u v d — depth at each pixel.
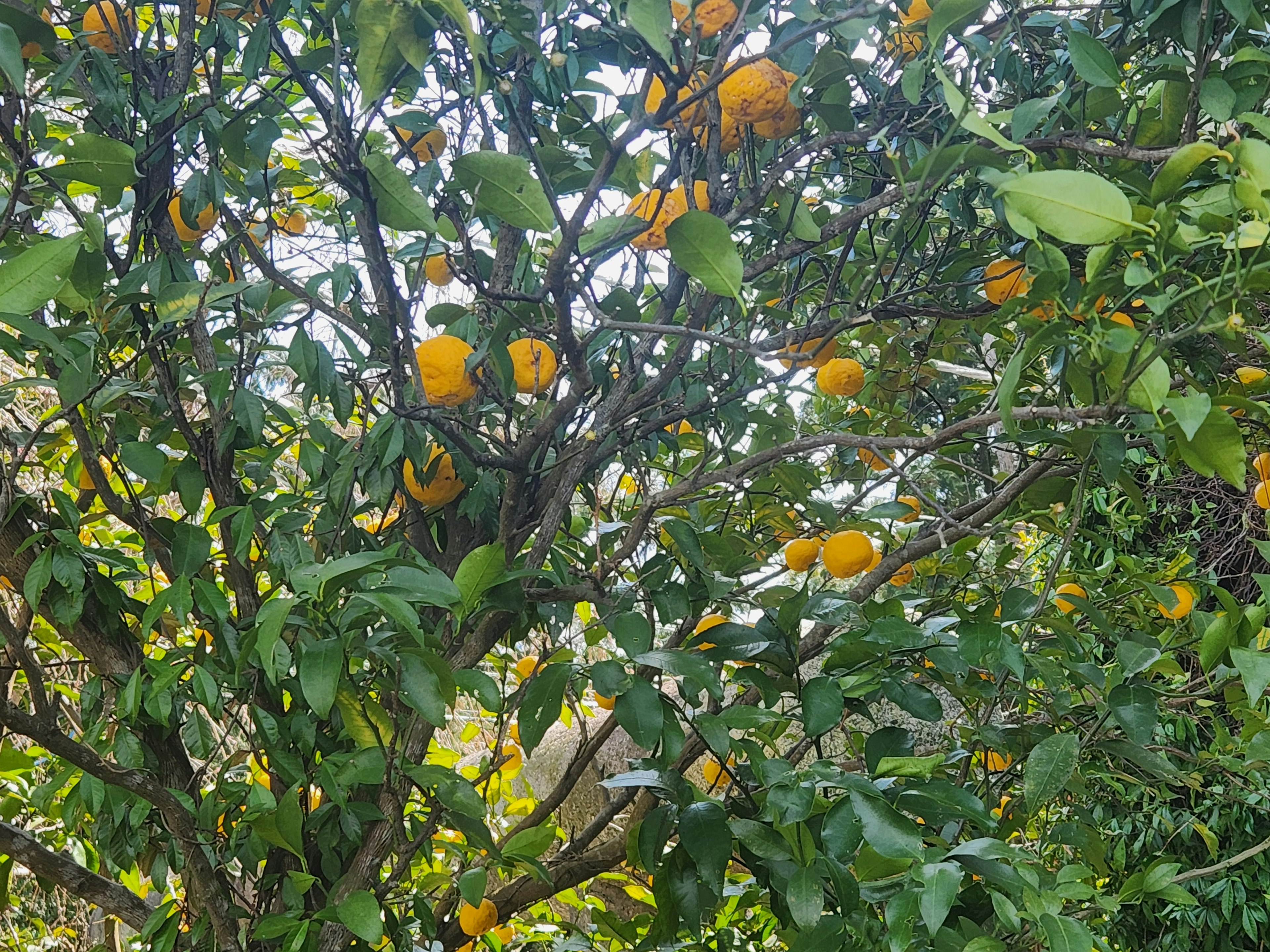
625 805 1.56
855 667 1.19
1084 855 1.48
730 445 1.51
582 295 0.97
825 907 1.07
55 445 1.39
